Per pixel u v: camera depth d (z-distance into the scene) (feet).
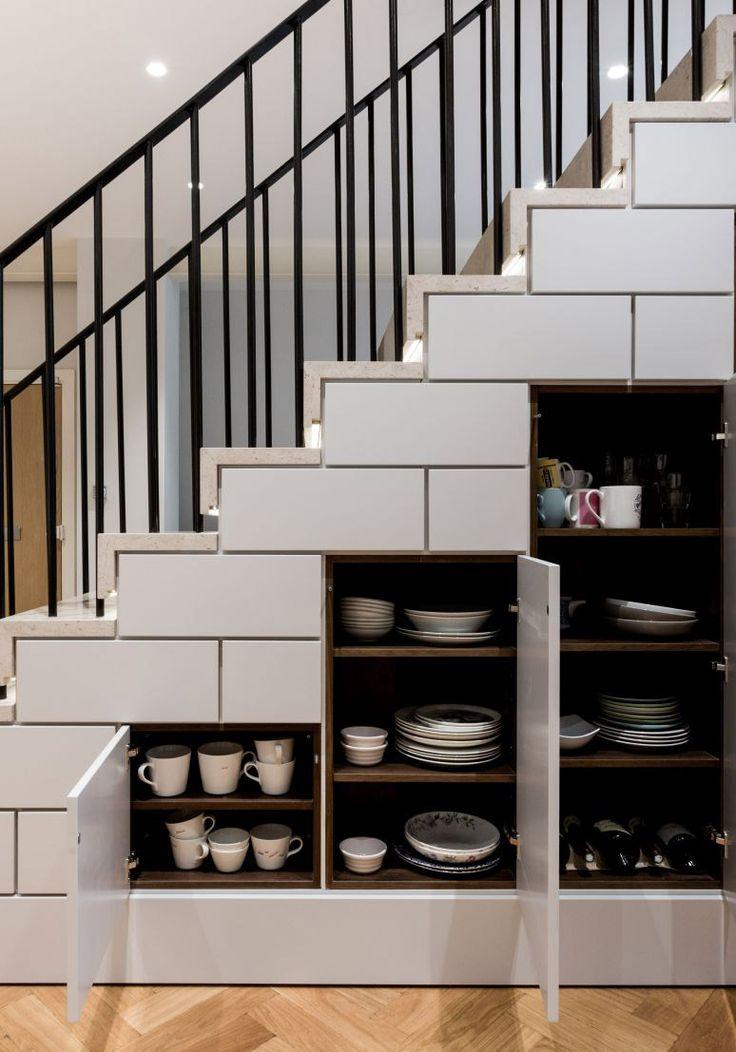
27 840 4.94
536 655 4.44
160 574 4.99
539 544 6.26
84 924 3.92
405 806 6.11
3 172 10.03
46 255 5.35
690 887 5.06
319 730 5.04
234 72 5.31
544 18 5.29
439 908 4.97
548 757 4.10
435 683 6.15
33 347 13.67
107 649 4.99
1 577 6.39
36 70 7.90
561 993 4.91
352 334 5.36
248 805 5.09
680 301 5.03
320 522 5.01
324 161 9.87
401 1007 4.72
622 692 6.01
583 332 5.03
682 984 4.98
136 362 12.45
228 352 7.09
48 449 5.30
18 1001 4.75
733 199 5.02
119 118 8.81
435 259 13.12
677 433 6.11
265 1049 4.25
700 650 5.14
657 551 6.23
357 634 5.42
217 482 5.04
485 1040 4.37
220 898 4.96
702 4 5.26
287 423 13.67
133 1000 4.77
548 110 5.29
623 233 5.03
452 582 6.25
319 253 13.03
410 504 5.03
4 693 5.11
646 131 5.01
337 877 5.07
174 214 11.49
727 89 5.11
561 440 6.45
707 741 5.37
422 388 5.03
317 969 4.97
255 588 5.01
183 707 4.99
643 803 6.12
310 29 7.39
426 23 7.41
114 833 4.60
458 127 9.17
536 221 5.02
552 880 4.04
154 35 7.38
